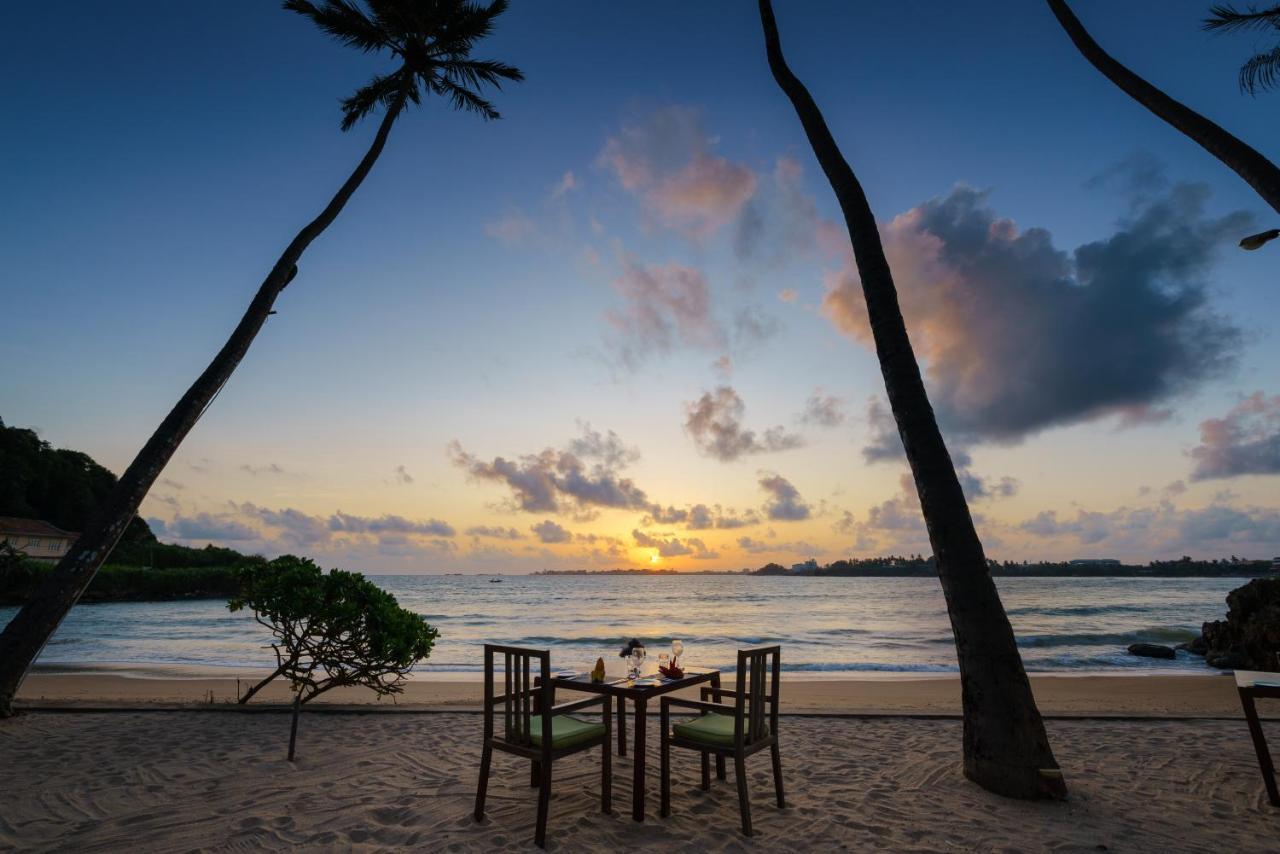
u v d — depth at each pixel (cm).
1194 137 671
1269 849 407
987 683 526
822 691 1349
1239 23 839
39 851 386
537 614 4588
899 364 611
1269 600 2006
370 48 1332
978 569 551
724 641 2802
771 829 430
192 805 464
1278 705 1044
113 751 605
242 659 2098
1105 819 455
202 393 880
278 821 434
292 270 1018
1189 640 2670
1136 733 702
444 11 1283
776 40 779
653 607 5322
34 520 7069
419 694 1207
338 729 697
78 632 3278
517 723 428
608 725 458
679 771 555
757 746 447
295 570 766
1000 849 402
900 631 3225
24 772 540
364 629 757
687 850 394
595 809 461
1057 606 5078
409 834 414
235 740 649
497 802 473
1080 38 777
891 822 445
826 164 698
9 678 725
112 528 803
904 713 779
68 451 8781
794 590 9119
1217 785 531
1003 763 504
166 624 3838
